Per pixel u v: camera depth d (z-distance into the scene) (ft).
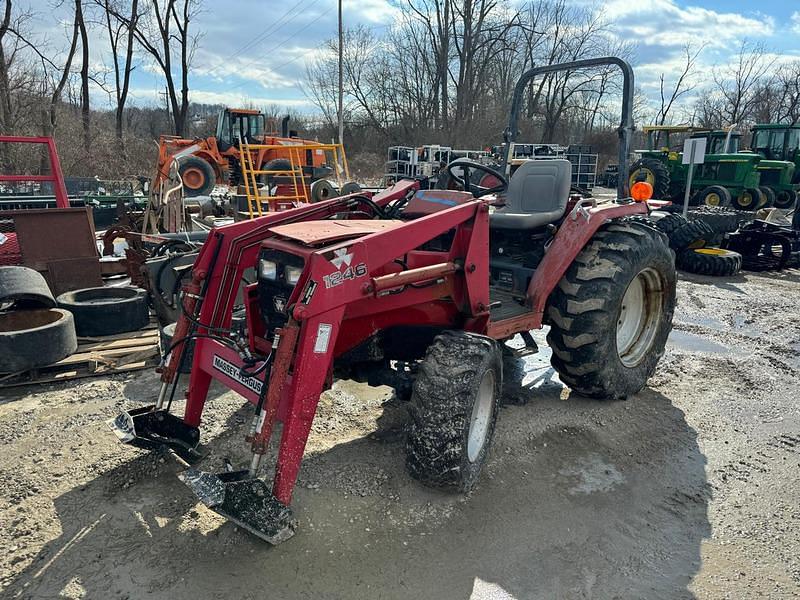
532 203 13.79
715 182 52.37
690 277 28.09
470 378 9.08
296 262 8.52
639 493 10.13
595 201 13.12
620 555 8.59
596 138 128.57
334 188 41.93
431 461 9.11
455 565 8.21
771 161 52.54
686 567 8.43
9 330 14.30
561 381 14.06
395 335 10.68
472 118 110.22
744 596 7.91
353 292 8.42
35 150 51.62
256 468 7.81
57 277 17.60
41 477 9.79
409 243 9.17
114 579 7.68
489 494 9.84
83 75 76.54
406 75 114.01
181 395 12.99
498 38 106.32
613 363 12.76
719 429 12.46
